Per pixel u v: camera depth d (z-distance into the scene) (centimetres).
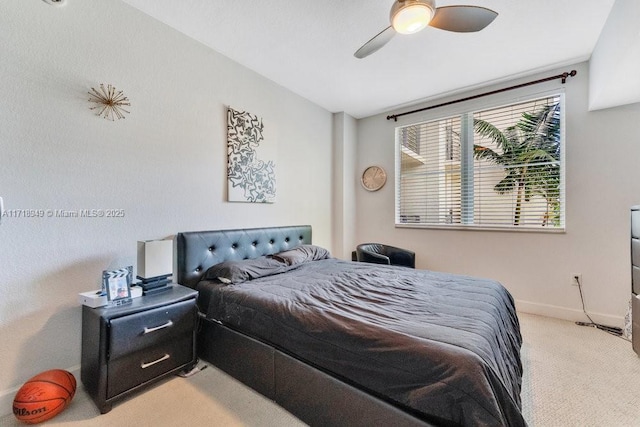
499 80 300
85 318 160
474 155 331
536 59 259
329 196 392
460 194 340
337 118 396
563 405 151
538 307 289
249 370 167
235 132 261
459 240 337
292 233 320
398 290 189
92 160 175
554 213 286
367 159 413
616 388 165
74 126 168
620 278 252
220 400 156
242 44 237
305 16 202
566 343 223
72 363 167
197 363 193
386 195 395
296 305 159
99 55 178
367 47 194
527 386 168
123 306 157
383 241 398
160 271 188
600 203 259
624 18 171
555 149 285
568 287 275
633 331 204
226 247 248
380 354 116
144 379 159
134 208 195
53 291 160
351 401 122
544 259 286
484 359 104
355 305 158
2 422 138
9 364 146
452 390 97
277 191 309
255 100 282
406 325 129
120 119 188
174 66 217
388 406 112
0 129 143
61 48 163
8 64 145
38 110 155
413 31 169
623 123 249
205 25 213
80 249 170
